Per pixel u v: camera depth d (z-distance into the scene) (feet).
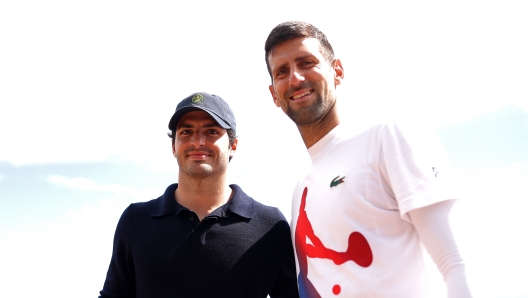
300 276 6.74
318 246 6.16
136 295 8.06
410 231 5.58
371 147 5.90
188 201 8.54
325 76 6.79
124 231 8.39
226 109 8.95
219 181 8.55
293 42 6.90
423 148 5.40
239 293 7.77
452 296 4.73
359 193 5.72
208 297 7.63
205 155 8.36
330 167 6.38
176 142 8.63
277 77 7.07
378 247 5.47
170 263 7.77
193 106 8.43
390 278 5.31
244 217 8.28
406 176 5.30
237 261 7.86
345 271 5.64
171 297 7.66
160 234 8.06
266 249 8.14
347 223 5.73
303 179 7.13
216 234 7.98
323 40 7.08
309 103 6.67
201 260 7.79
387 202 5.62
